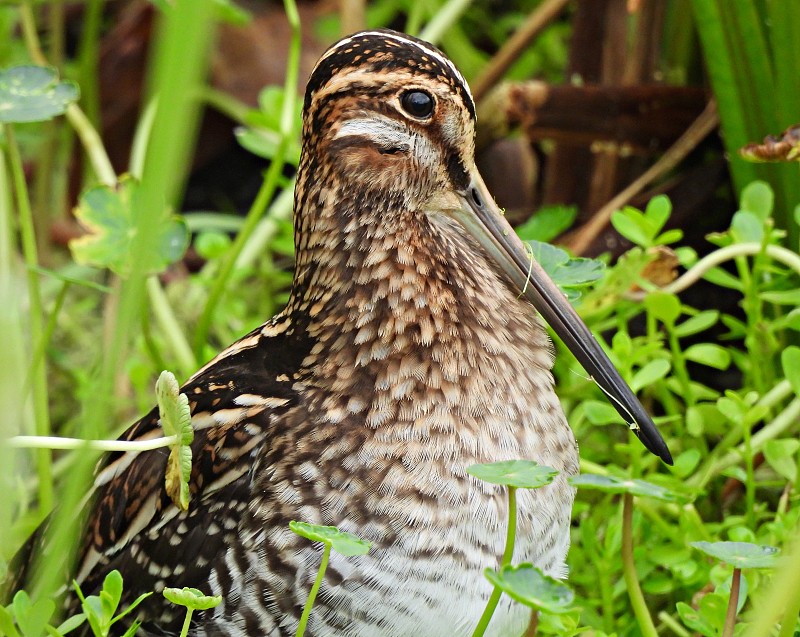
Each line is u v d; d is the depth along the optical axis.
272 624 2.70
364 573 2.70
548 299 2.73
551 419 2.71
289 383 2.71
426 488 2.70
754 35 2.79
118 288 2.83
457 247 2.72
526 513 2.70
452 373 2.71
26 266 2.77
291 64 2.83
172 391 2.69
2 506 2.71
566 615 2.71
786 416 2.77
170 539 2.72
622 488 2.69
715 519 2.78
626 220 2.78
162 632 2.72
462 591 2.70
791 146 2.73
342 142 2.71
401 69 2.71
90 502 2.74
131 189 2.78
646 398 2.81
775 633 2.72
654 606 2.76
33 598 2.72
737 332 2.79
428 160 2.71
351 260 2.71
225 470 2.71
